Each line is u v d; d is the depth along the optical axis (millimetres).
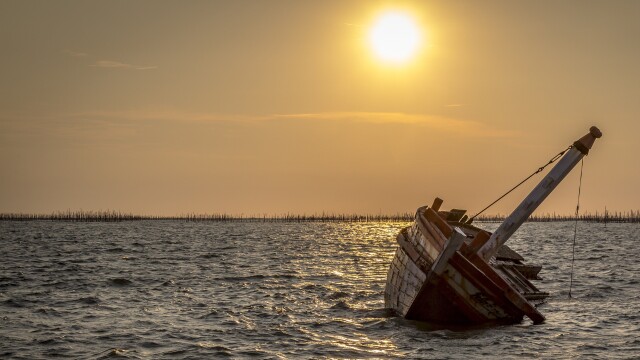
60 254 81438
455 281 29781
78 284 48750
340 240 122875
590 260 71938
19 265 65062
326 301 40469
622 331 31438
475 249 30906
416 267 31938
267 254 82438
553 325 32375
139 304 39562
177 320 34562
